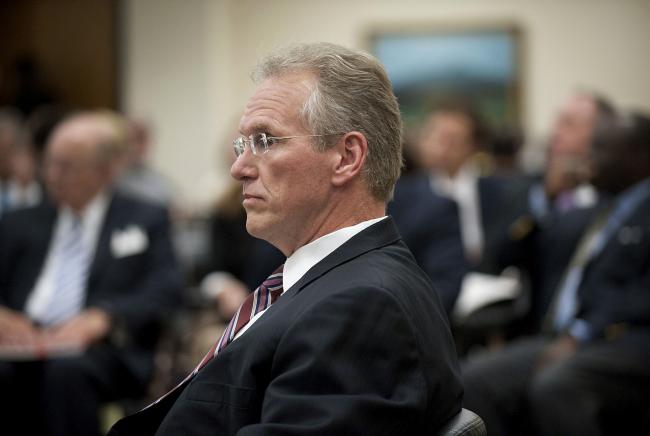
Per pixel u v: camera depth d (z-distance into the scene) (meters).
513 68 15.52
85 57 15.11
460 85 15.62
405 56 15.71
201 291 7.07
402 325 2.39
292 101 2.74
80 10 15.09
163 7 14.85
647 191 5.75
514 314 6.77
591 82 15.38
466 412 2.69
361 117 2.74
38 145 9.28
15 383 5.63
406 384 2.35
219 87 15.11
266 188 2.75
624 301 5.50
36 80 15.11
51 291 6.11
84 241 6.23
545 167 7.14
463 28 15.58
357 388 2.30
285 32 15.80
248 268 6.98
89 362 5.69
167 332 6.33
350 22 15.76
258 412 2.50
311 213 2.77
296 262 2.77
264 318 2.62
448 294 6.09
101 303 6.00
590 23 15.35
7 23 15.30
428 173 8.21
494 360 5.84
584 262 5.86
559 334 6.01
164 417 2.79
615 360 5.36
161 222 6.40
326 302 2.41
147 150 12.15
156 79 14.89
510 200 7.09
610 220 5.90
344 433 2.23
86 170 6.12
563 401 5.27
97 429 5.65
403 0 15.66
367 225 2.77
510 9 15.52
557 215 6.64
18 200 9.33
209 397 2.57
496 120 15.59
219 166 14.43
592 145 5.97
